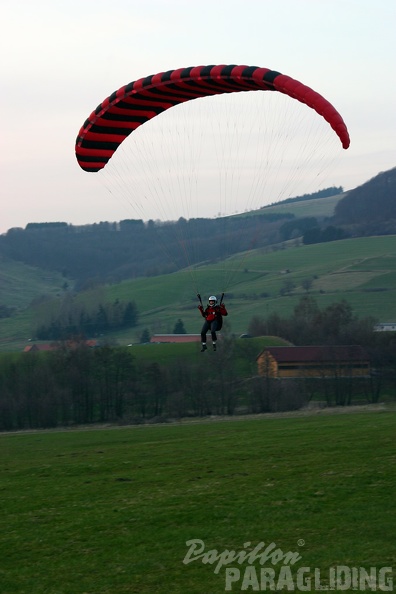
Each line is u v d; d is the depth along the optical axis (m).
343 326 158.88
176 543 33.09
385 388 124.88
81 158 48.53
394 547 30.70
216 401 117.12
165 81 42.72
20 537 35.62
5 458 67.69
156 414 118.56
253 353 140.25
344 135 38.53
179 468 50.31
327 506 36.97
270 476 44.62
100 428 105.69
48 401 117.75
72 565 31.39
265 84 40.72
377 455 48.16
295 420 84.62
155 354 138.00
